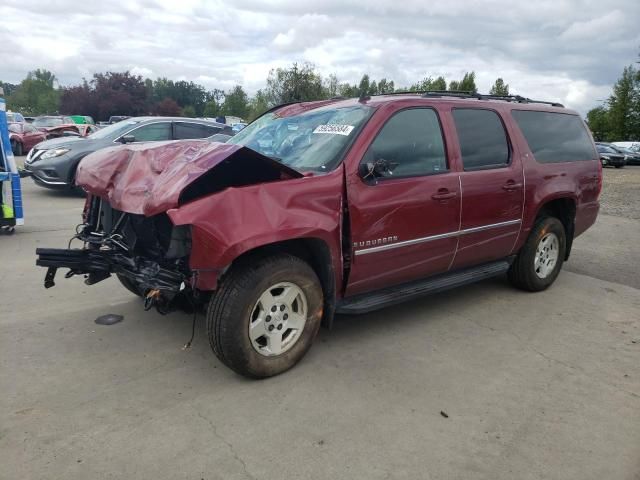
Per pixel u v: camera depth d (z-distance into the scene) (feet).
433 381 11.60
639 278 20.36
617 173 88.12
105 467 8.43
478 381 11.68
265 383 11.27
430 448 9.21
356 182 11.92
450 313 15.88
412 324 14.90
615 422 10.22
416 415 10.21
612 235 29.14
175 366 11.91
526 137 16.62
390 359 12.60
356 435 9.51
